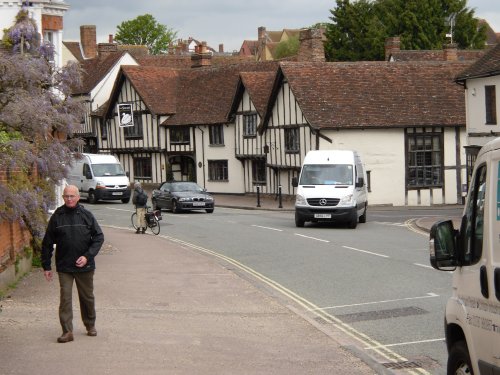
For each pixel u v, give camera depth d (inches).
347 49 2640.3
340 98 1691.7
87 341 393.7
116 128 2294.5
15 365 341.1
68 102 699.4
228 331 432.8
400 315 476.1
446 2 2618.1
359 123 1651.1
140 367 342.3
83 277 394.3
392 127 1669.5
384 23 2659.9
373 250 816.3
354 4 2655.0
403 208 1614.2
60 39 973.8
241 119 1926.7
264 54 3875.5
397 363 362.6
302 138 1686.8
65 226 388.2
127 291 575.5
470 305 243.0
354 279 625.3
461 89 1775.3
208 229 1109.1
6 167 520.7
